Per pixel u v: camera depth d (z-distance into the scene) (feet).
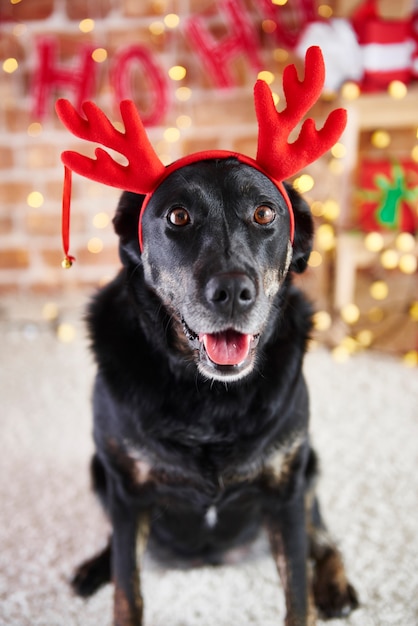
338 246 10.03
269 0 10.41
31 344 10.82
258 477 5.15
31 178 12.00
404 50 9.71
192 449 4.98
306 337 5.43
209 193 4.68
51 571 6.28
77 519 6.98
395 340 10.55
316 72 4.75
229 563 6.10
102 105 11.45
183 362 4.93
